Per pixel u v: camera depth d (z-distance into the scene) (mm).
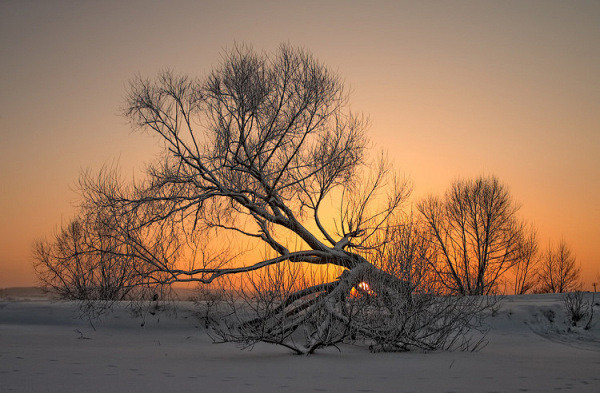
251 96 21984
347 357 15266
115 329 23031
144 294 23812
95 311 24750
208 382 10602
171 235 21797
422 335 17750
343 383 10648
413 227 17766
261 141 22344
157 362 13773
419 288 16812
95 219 22031
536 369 12797
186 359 14578
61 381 10391
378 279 16750
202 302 24547
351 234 23375
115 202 21891
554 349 18031
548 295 29984
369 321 16594
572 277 45812
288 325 16438
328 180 23609
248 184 22969
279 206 22719
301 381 10875
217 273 21438
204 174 22500
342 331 16953
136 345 18422
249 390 9781
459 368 12969
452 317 17625
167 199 22031
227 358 14914
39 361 13344
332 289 18766
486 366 13383
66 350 16266
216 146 22406
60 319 24859
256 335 15609
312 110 22719
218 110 22297
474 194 40562
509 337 21016
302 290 16422
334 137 24000
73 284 28375
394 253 17078
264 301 15453
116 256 21547
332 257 22141
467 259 39219
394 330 16375
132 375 11367
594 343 20094
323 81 22891
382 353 16297
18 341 18750
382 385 10438
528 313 24000
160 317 24062
